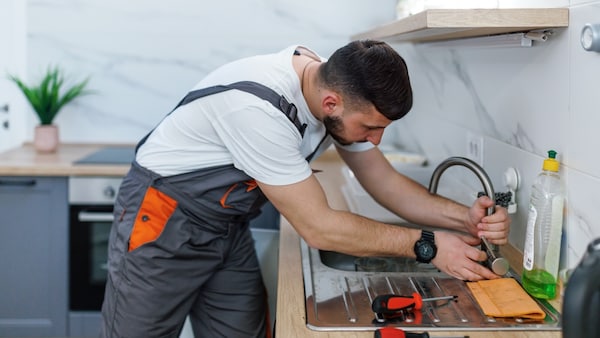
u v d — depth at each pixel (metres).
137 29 3.68
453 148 2.61
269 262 2.45
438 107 2.84
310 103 1.68
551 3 1.66
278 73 1.69
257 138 1.61
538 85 1.74
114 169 3.11
